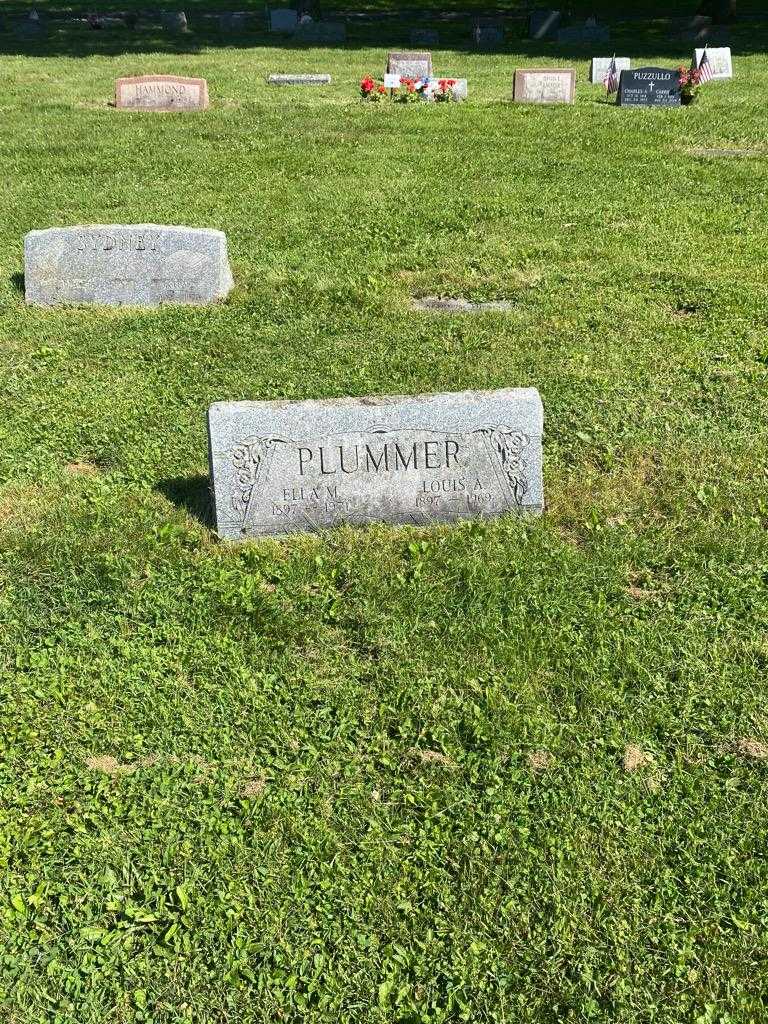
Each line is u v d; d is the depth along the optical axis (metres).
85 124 12.27
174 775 3.07
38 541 4.08
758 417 5.09
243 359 5.79
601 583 3.86
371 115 12.77
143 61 17.56
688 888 2.72
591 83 15.65
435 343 5.97
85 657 3.52
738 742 3.19
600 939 2.61
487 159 10.46
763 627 3.66
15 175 9.89
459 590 3.83
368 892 2.73
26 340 6.16
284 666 3.48
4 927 2.63
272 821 2.91
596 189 9.34
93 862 2.80
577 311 6.48
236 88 14.91
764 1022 2.43
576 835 2.87
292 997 2.49
